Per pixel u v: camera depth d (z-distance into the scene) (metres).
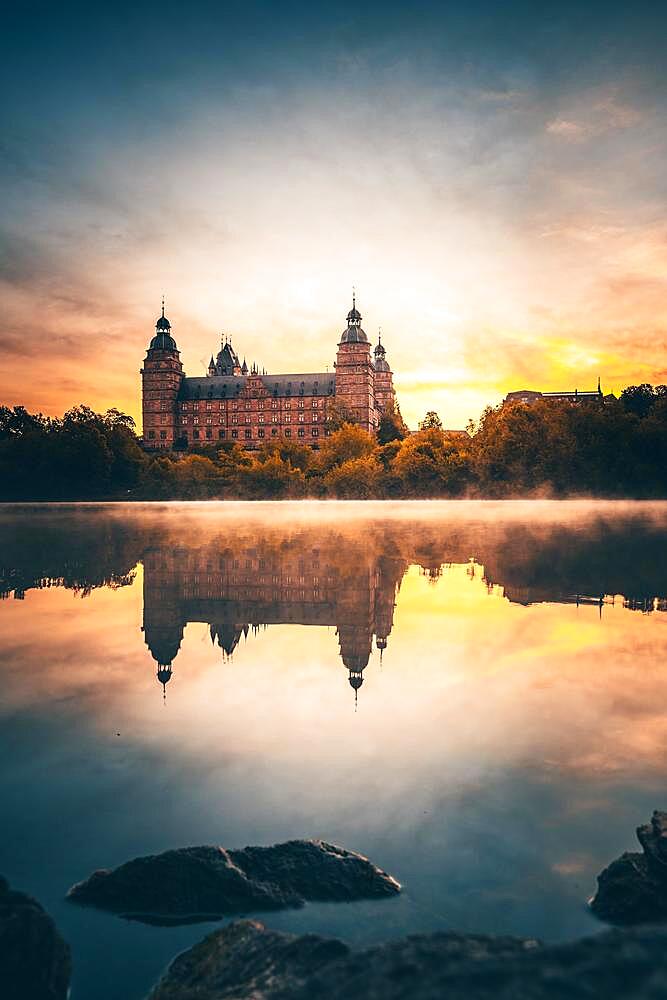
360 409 185.25
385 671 10.98
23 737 8.26
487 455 96.44
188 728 8.52
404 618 15.08
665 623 14.05
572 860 5.62
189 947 4.64
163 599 17.80
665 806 6.55
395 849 5.80
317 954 3.37
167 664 11.49
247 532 41.50
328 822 6.20
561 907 5.04
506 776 7.17
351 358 186.00
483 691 9.89
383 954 2.70
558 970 2.30
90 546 32.22
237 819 6.31
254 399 197.25
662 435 88.44
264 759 7.62
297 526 46.47
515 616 15.02
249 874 5.29
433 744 8.00
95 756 7.70
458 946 2.67
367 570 22.94
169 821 6.23
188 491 106.94
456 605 16.44
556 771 7.25
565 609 15.73
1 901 4.23
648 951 2.37
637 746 7.88
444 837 6.02
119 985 4.25
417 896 5.20
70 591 19.08
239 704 9.45
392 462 107.69
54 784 7.00
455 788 6.93
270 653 12.19
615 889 5.05
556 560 25.00
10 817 6.31
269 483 106.69
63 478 100.94
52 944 4.11
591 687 9.94
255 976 3.35
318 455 123.44
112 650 12.43
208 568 24.02
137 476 109.19
